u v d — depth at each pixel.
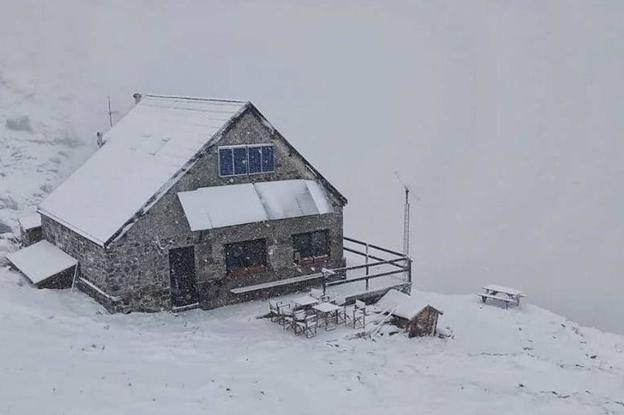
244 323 22.75
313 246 26.41
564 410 14.70
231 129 24.23
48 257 26.19
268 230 25.02
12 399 13.23
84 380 14.83
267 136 25.08
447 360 19.88
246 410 14.05
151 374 15.95
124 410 13.22
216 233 24.05
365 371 17.69
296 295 25.50
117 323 21.86
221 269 24.34
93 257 23.69
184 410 13.58
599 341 27.19
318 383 16.33
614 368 22.50
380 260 27.05
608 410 14.82
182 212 23.53
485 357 20.41
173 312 23.58
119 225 22.50
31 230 29.25
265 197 24.67
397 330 23.20
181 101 28.58
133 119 30.23
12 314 20.08
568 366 19.89
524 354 22.30
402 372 17.89
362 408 14.67
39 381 14.45
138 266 23.00
